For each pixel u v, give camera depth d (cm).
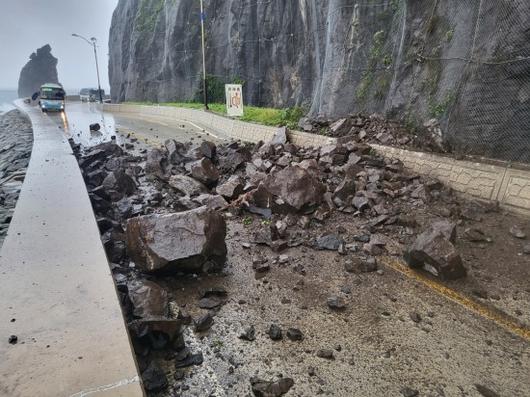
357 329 419
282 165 1009
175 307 453
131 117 3050
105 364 281
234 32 2836
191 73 3509
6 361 280
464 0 905
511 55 743
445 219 701
